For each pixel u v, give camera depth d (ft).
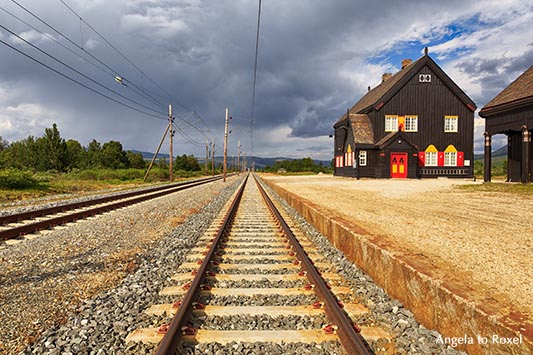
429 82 119.03
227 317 13.82
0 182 76.84
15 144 251.80
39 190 79.77
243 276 18.97
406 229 27.48
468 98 118.42
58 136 206.90
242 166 582.35
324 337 12.04
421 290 13.74
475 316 10.81
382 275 17.51
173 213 45.98
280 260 22.77
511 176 73.10
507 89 73.72
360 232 22.35
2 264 21.93
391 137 111.75
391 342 12.05
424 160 118.42
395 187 74.54
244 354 11.23
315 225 34.81
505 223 29.81
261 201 64.03
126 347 11.63
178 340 11.59
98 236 30.71
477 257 19.30
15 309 15.03
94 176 150.51
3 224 35.91
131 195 70.59
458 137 119.44
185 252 24.81
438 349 11.51
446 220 31.63
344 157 136.26
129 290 17.13
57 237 30.19
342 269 20.71
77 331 12.80
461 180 102.27
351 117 126.21
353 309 14.65
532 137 68.13
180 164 344.90
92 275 19.77
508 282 15.25
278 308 14.52
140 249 25.81
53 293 16.93
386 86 131.13
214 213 46.42
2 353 11.53
